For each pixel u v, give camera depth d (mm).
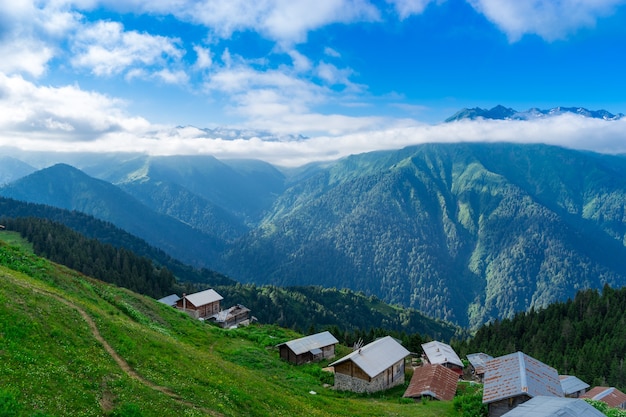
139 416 25469
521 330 181875
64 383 25438
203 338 72562
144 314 70500
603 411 51312
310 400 48000
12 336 28297
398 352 79438
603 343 138750
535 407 41812
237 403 34906
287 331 116125
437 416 53656
